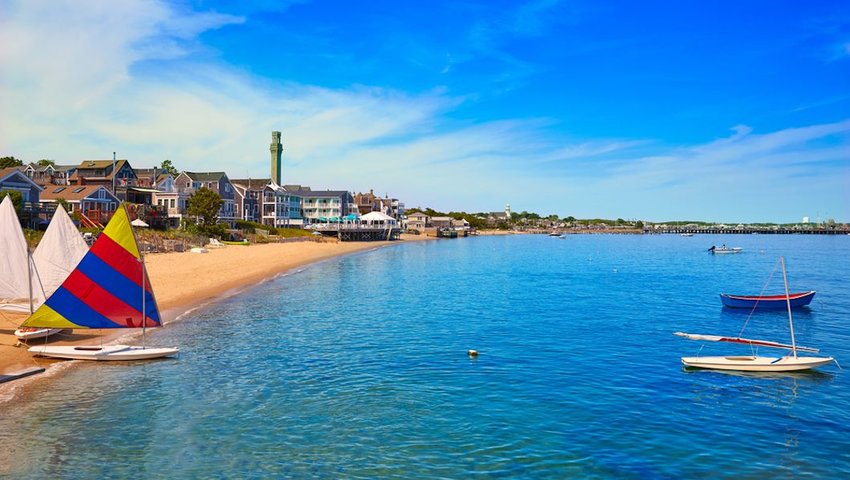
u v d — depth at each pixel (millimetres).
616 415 21281
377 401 22484
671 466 17156
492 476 16359
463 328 37500
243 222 134000
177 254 82688
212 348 30641
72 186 93688
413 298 52500
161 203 114062
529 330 37094
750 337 36375
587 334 36000
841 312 47188
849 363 28938
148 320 27828
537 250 153875
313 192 188375
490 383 25078
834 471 16953
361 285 62781
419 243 181000
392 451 17875
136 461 16891
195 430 19266
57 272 29641
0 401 21703
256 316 40906
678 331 37656
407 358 29281
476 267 91688
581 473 16625
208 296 50562
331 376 25812
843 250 162875
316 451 17797
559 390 24188
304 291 56156
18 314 32562
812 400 23125
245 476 16094
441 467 16859
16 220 27938
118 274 26984
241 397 22672
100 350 27812
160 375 25422
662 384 25203
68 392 22875
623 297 55000
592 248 170375
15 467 16391
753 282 71312
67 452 17422
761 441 19062
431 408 21750
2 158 120250
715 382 25484
